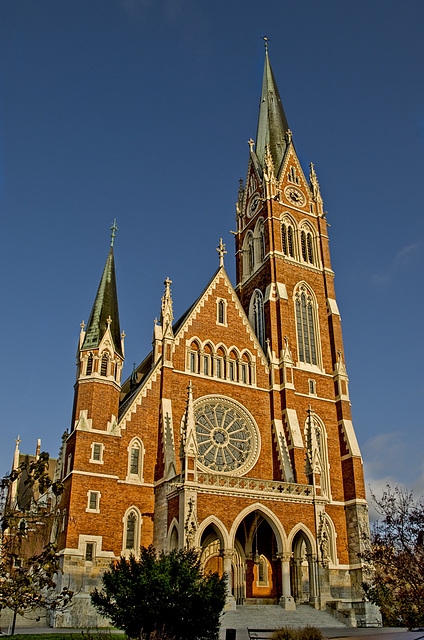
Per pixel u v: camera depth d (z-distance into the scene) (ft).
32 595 82.48
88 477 167.73
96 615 149.38
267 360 222.28
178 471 182.39
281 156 281.74
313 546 173.27
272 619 153.58
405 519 116.26
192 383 199.93
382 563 118.62
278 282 239.50
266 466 202.49
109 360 188.03
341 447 221.46
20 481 268.82
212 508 160.15
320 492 180.86
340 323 245.65
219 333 214.90
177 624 93.04
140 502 175.32
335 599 178.91
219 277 225.35
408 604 114.11
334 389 231.50
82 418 176.55
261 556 190.39
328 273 255.09
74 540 158.51
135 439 183.21
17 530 95.30
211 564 184.55
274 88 308.81
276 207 257.96
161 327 205.67
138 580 97.14
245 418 206.39
